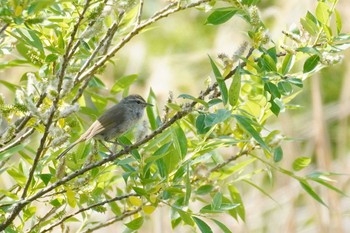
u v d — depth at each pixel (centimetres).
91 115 1182
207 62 2019
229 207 951
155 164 1020
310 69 973
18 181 970
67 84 852
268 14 1781
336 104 2150
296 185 1889
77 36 1038
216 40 2011
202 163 1047
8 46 1076
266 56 960
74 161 995
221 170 1104
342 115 2042
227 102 890
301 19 978
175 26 2197
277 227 1931
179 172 961
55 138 884
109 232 1689
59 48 995
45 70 1001
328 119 2177
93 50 1039
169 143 971
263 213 1941
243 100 1142
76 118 1048
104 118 1158
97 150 970
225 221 1841
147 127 977
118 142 1163
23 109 895
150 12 2138
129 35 954
